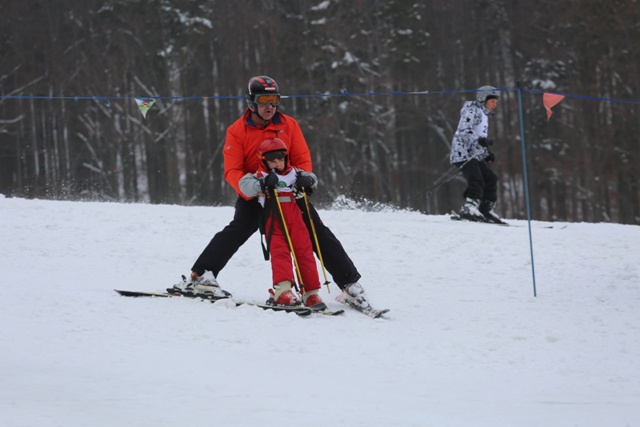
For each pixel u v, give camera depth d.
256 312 15.83
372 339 14.74
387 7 95.88
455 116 95.06
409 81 95.44
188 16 95.88
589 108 91.06
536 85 93.62
